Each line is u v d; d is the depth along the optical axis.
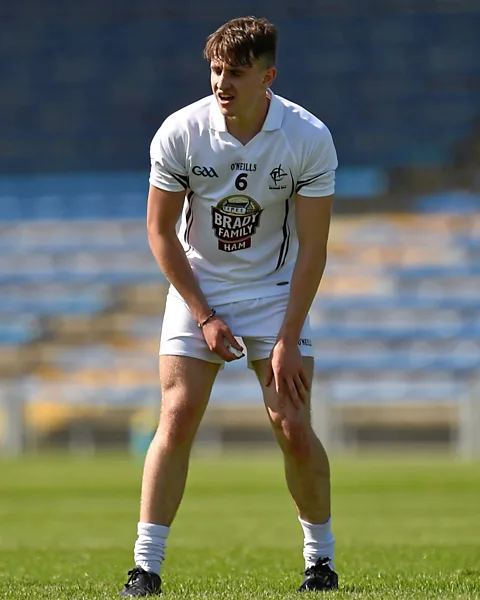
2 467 73.75
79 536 30.11
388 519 35.16
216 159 14.07
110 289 117.75
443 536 28.30
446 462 76.44
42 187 139.25
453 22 145.38
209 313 14.24
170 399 14.45
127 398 103.62
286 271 14.90
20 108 148.00
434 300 113.06
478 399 89.94
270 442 99.00
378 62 144.75
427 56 143.75
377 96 142.50
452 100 141.00
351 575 17.19
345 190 129.12
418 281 114.75
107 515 38.66
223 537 29.02
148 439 90.56
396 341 109.62
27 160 144.50
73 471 68.19
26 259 123.12
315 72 145.38
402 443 96.38
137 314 115.44
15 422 96.44
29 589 15.33
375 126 139.88
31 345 112.94
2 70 150.50
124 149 144.12
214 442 99.38
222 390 103.44
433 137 136.88
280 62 146.50
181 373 14.41
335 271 116.50
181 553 23.41
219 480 58.34
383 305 112.50
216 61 13.54
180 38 150.62
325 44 146.88
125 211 130.88
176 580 16.70
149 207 14.57
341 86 144.00
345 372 106.69
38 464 77.75
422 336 109.69
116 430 101.56
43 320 115.12
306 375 14.45
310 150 14.16
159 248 14.43
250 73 13.51
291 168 14.16
